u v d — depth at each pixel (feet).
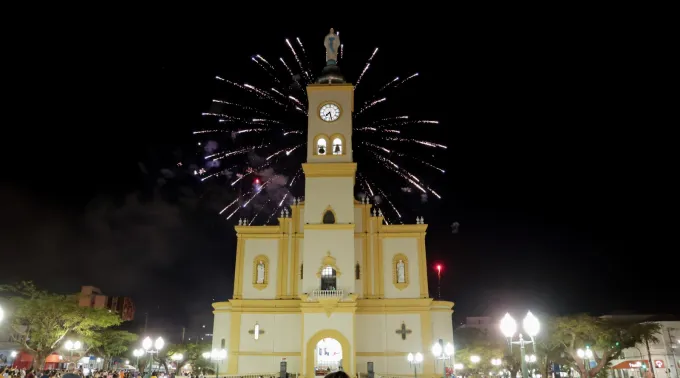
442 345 167.63
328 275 191.72
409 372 192.95
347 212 197.16
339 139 205.57
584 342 195.42
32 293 190.08
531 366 241.35
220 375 187.93
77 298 201.26
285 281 206.18
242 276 207.31
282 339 198.29
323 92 210.59
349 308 184.85
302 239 210.18
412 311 199.62
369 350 195.52
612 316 275.18
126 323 421.59
